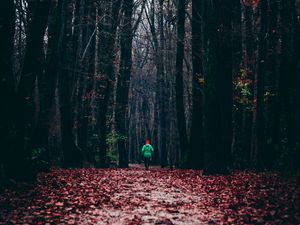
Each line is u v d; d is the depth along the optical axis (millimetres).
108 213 8516
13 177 11039
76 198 9945
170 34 32438
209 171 16016
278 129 18359
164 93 37844
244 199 10227
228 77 16281
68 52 22594
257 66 18641
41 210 8250
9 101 11008
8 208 8320
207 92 15961
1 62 10859
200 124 21016
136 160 59750
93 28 25719
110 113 32938
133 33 29500
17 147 11172
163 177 16594
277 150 17641
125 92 29172
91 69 25578
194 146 21047
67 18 21766
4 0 10719
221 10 16141
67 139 21719
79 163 21922
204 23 16078
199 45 20859
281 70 17719
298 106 21500
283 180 13406
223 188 12273
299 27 16828
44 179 12914
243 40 20219
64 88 21672
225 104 16188
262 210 8758
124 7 28406
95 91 26531
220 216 8359
